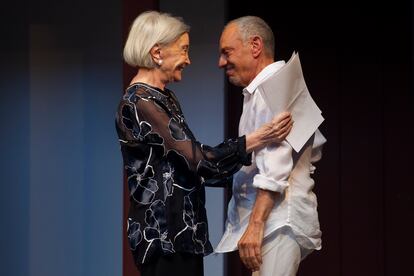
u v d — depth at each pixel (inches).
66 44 332.8
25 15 335.6
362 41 315.3
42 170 337.4
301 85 211.3
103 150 332.2
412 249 313.4
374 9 314.0
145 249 199.8
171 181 201.8
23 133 338.0
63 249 336.5
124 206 307.0
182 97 305.1
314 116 213.9
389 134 314.0
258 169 214.2
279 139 206.7
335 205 318.3
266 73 213.8
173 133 201.2
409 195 313.3
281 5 319.3
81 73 332.2
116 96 329.7
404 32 312.2
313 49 318.3
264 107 210.7
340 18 316.5
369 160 315.6
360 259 317.4
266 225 212.2
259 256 207.6
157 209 200.4
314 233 218.1
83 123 332.8
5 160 340.2
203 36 303.0
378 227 315.6
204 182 211.3
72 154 334.6
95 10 329.4
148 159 202.2
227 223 225.3
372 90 314.8
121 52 327.9
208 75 302.7
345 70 316.5
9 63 338.3
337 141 317.4
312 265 320.5
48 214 337.4
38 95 336.2
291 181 216.4
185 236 200.8
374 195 315.6
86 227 334.3
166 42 203.9
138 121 201.8
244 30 213.6
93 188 333.1
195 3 303.3
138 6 300.8
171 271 201.8
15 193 339.6
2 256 341.1
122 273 316.2
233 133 311.3
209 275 303.0
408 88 312.7
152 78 207.6
